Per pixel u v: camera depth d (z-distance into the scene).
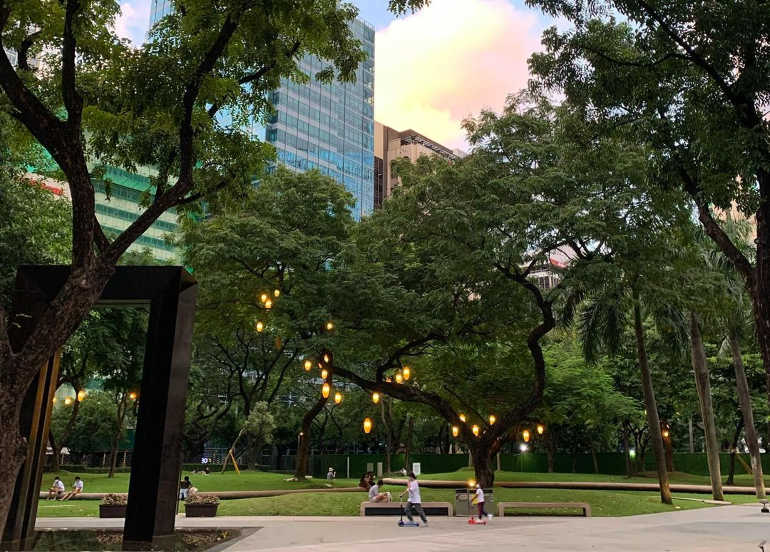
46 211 26.14
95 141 13.85
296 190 30.89
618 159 21.30
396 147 155.75
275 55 13.68
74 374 40.00
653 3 13.07
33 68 13.84
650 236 21.14
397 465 63.28
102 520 18.88
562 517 21.53
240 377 46.94
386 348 28.67
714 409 40.97
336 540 14.28
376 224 26.88
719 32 12.34
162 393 14.21
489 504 20.75
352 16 14.84
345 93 128.00
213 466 69.81
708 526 18.41
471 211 21.83
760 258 12.25
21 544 13.17
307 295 27.38
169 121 12.23
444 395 32.50
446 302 25.09
